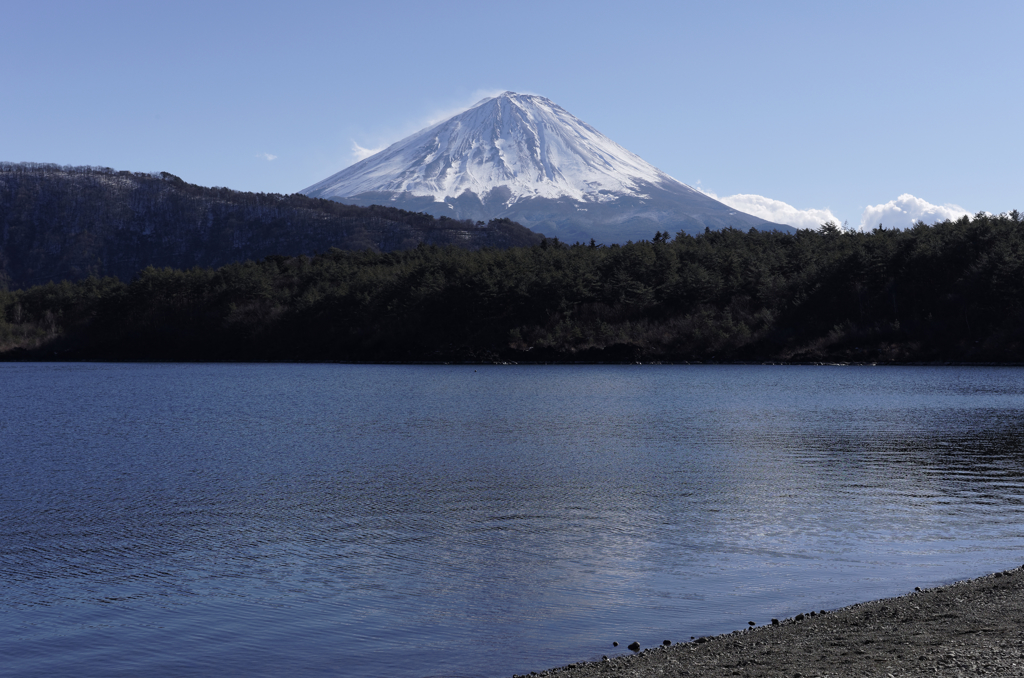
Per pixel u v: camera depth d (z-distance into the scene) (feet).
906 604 66.85
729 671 53.01
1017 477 137.08
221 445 187.32
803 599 72.54
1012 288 526.57
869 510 111.45
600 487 131.54
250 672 59.11
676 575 81.25
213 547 94.84
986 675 49.08
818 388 352.49
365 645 63.82
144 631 67.56
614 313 627.46
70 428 224.12
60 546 95.61
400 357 636.48
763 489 128.26
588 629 66.08
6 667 60.49
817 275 601.62
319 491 129.80
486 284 640.58
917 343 531.91
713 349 573.74
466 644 63.41
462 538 98.22
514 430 214.69
